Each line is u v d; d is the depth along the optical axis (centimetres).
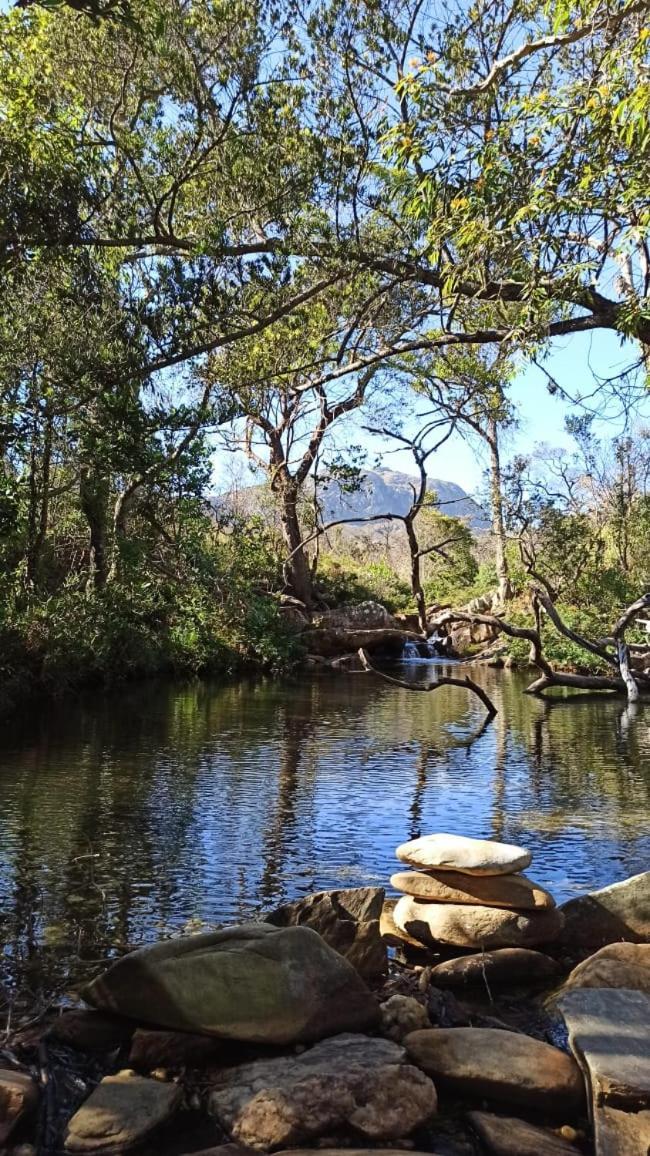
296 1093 314
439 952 485
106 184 868
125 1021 375
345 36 863
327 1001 368
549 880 622
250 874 634
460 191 619
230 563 2600
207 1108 323
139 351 898
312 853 690
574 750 1224
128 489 1922
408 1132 308
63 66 977
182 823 781
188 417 1295
